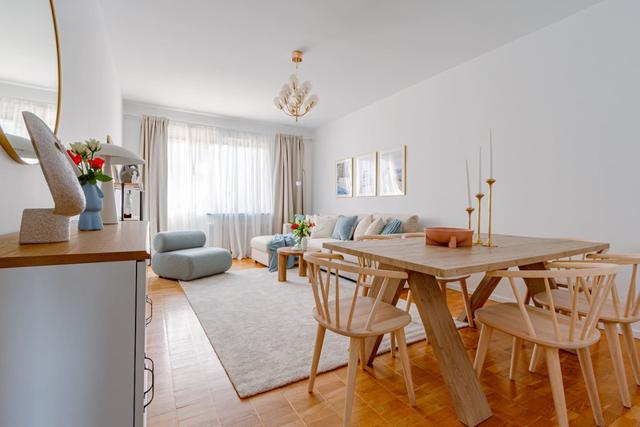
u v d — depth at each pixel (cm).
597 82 236
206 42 299
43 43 128
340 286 355
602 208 234
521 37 285
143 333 81
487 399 152
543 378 171
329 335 222
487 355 197
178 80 391
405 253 149
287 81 391
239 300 301
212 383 164
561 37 257
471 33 279
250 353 195
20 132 114
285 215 601
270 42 298
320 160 621
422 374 174
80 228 137
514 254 147
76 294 76
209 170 539
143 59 334
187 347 205
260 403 148
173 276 373
